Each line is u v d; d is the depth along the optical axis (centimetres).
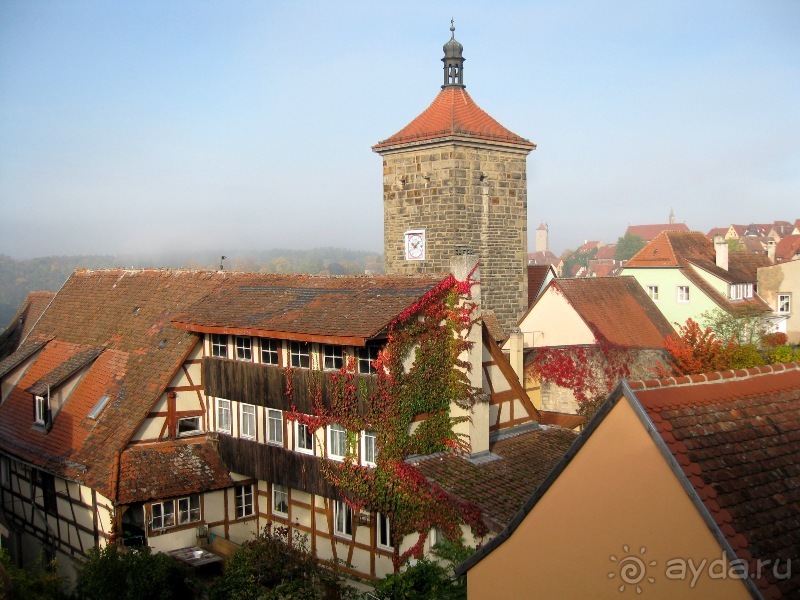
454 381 2100
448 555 1850
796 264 5041
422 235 3441
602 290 3812
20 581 1841
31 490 2630
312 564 1970
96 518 2281
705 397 1063
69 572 2420
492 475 2020
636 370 3238
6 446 2680
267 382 2262
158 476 2291
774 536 911
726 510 912
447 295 2103
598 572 1043
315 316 2108
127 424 2370
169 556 2161
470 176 3366
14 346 3600
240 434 2386
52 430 2608
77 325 3119
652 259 5078
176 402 2438
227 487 2388
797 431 1074
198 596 2012
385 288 2145
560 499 1095
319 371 2120
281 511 2389
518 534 1164
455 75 3547
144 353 2609
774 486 970
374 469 2008
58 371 2734
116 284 3200
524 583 1158
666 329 3891
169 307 2786
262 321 2195
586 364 3186
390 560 2030
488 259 3466
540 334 3697
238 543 2403
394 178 3519
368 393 2002
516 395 2461
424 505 1916
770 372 1157
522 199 3591
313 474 2156
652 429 964
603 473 1030
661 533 958
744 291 5056
